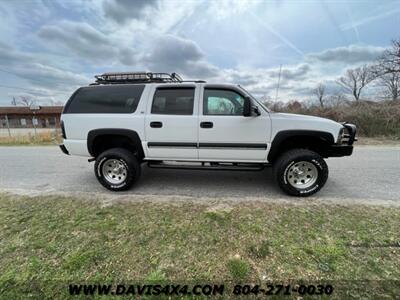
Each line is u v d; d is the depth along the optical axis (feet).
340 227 9.23
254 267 6.99
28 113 154.10
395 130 37.55
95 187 14.67
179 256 7.54
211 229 9.15
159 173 17.56
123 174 13.67
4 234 8.96
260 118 12.28
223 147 12.69
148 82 13.71
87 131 13.46
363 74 82.02
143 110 13.05
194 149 12.92
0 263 7.25
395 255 7.48
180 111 12.86
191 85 12.88
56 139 47.50
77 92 13.91
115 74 13.97
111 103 13.46
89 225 9.58
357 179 15.60
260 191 13.48
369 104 41.86
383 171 17.58
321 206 11.25
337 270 6.81
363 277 6.51
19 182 15.92
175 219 10.02
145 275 6.71
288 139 12.81
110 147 14.67
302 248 7.88
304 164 12.44
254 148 12.53
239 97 12.63
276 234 8.75
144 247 8.04
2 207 11.57
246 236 8.64
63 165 21.39
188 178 16.20
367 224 9.45
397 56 57.06
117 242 8.35
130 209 11.10
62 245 8.19
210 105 12.74
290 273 6.72
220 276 6.64
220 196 12.70
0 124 154.30
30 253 7.75
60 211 11.02
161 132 12.92
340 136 12.29
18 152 30.48
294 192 12.44
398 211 10.64
